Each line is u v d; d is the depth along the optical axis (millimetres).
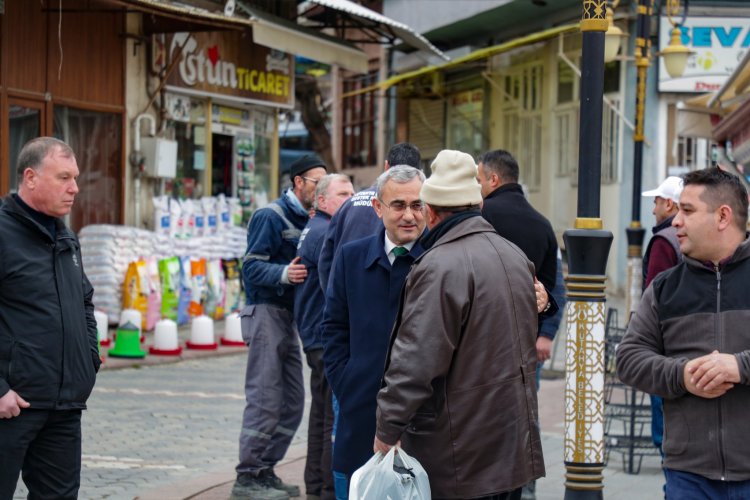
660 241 9289
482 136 39938
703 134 22344
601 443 7543
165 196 22688
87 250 20500
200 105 24344
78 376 6789
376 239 7188
